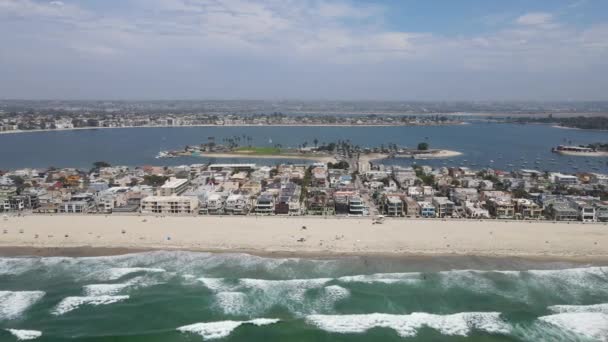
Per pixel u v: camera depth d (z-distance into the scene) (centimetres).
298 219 16238
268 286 10931
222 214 17100
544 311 9912
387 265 12262
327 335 8906
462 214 17238
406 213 17300
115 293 10600
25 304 10056
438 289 10869
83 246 13600
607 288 11025
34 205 18475
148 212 17262
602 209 16500
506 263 12475
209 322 9325
